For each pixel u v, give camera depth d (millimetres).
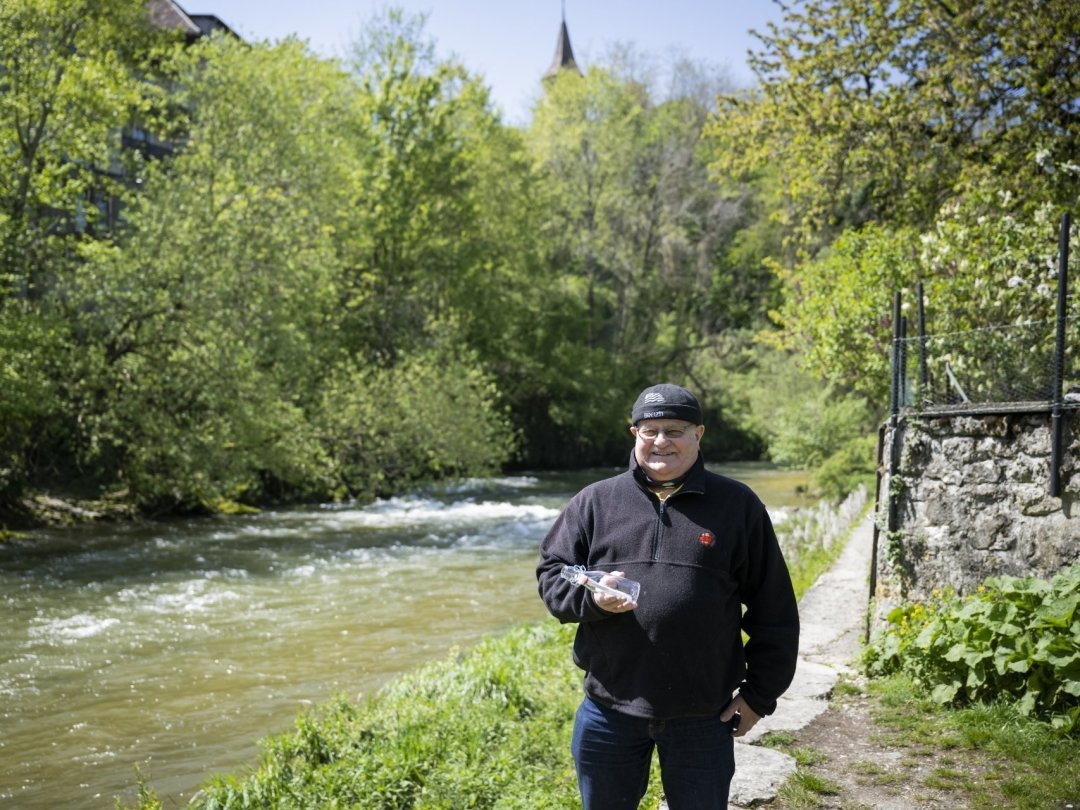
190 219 20109
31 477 21266
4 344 17734
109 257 20375
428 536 19000
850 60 16906
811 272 16516
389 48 32125
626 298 48156
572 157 48531
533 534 19375
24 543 17094
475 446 25406
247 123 24078
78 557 15836
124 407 19906
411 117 32219
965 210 13008
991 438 6527
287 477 22562
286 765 5473
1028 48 14336
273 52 26484
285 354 21859
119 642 10242
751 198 54688
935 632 6043
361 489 25703
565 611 2803
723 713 2811
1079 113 14320
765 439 40531
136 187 26672
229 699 8156
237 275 20609
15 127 20172
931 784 4754
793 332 16938
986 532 6543
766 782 4805
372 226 30750
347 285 29578
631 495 2887
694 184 50688
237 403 20312
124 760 6715
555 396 42906
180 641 10273
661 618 2711
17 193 19953
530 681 6777
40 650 9891
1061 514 6125
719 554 2758
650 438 2832
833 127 16812
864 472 23234
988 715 5500
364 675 8867
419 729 5668
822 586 10477
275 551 16891
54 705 8023
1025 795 4527
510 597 12734
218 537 18562
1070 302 9156
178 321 20016
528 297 41656
